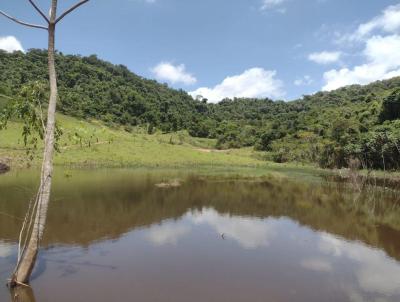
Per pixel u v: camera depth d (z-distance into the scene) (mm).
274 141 98438
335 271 14953
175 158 71750
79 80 137875
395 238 20234
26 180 35812
